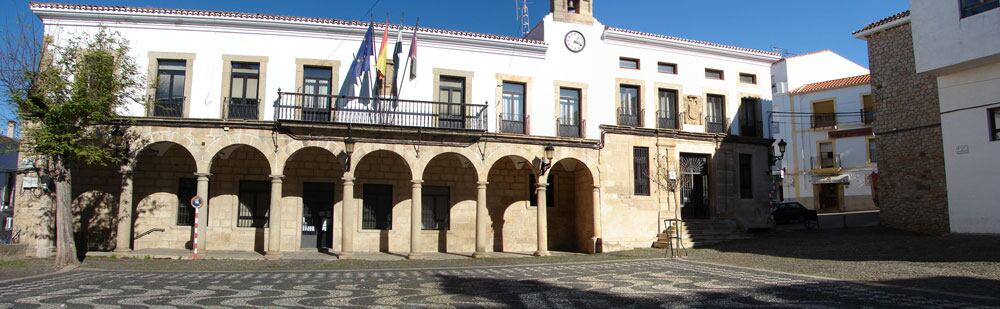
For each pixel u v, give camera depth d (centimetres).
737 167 2616
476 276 1449
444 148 2108
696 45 2578
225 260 1809
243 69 2048
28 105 1641
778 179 3922
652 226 2419
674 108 2548
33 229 1894
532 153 2228
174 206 2069
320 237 2161
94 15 1939
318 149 2148
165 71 2005
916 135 2289
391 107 2112
